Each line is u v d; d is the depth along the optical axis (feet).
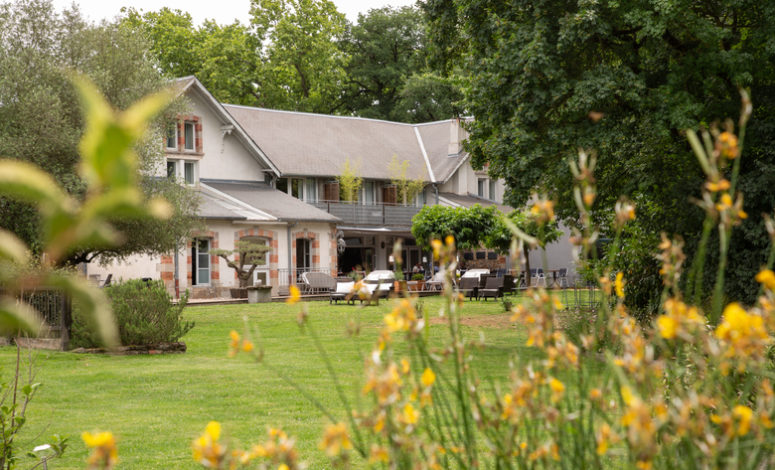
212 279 109.40
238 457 6.08
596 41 49.67
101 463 4.66
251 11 162.20
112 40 71.46
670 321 5.70
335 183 132.77
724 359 5.94
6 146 61.41
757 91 47.78
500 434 7.17
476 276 111.86
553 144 48.16
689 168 48.26
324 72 164.25
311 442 24.62
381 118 176.55
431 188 147.64
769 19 44.37
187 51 155.94
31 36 69.56
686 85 47.85
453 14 58.75
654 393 5.80
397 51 185.98
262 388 35.19
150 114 1.65
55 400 32.55
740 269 45.78
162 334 49.85
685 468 6.45
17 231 59.57
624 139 48.26
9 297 2.03
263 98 163.43
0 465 15.97
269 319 73.46
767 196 44.75
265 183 127.54
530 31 48.60
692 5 48.21
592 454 6.81
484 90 50.96
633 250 49.32
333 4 167.02
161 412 30.04
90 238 1.70
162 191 71.82
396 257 6.69
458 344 7.00
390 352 6.38
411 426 6.14
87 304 2.04
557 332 6.84
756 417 6.17
